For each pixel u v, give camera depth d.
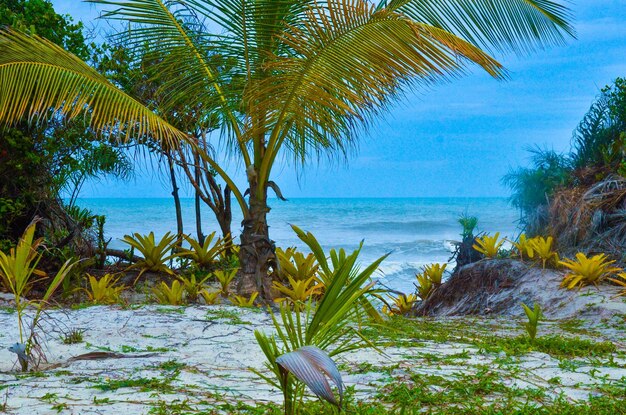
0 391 3.45
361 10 6.56
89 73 7.81
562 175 10.95
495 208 64.50
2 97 7.39
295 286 7.74
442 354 4.71
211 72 8.58
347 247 34.12
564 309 7.94
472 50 6.52
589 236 9.68
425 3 7.72
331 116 8.32
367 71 6.99
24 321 5.73
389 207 68.69
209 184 12.02
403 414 2.97
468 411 3.17
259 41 7.98
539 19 7.48
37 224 10.34
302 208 68.50
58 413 2.99
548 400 3.48
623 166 10.04
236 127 8.53
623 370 4.34
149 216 52.75
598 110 11.67
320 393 1.90
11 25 9.69
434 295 10.27
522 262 9.61
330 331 2.76
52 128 10.12
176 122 9.71
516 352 4.88
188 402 3.26
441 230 44.34
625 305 7.54
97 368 4.13
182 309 6.52
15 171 9.80
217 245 10.60
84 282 9.59
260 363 4.40
